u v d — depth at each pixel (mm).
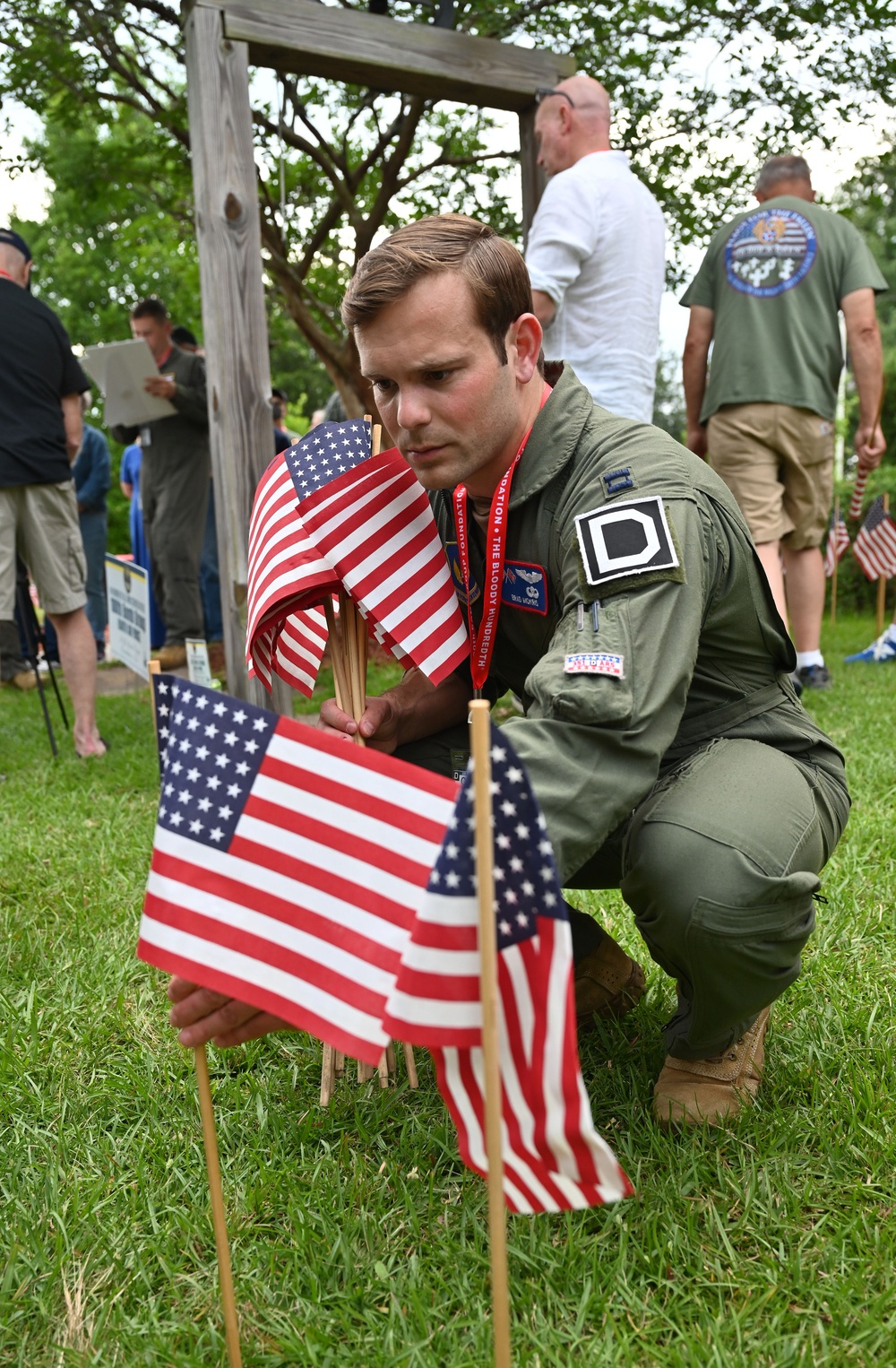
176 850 1307
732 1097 1857
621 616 1531
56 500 4609
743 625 1829
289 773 1278
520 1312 1479
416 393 1606
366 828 1249
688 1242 1568
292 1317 1496
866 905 2652
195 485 6730
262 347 4164
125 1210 1724
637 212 3771
